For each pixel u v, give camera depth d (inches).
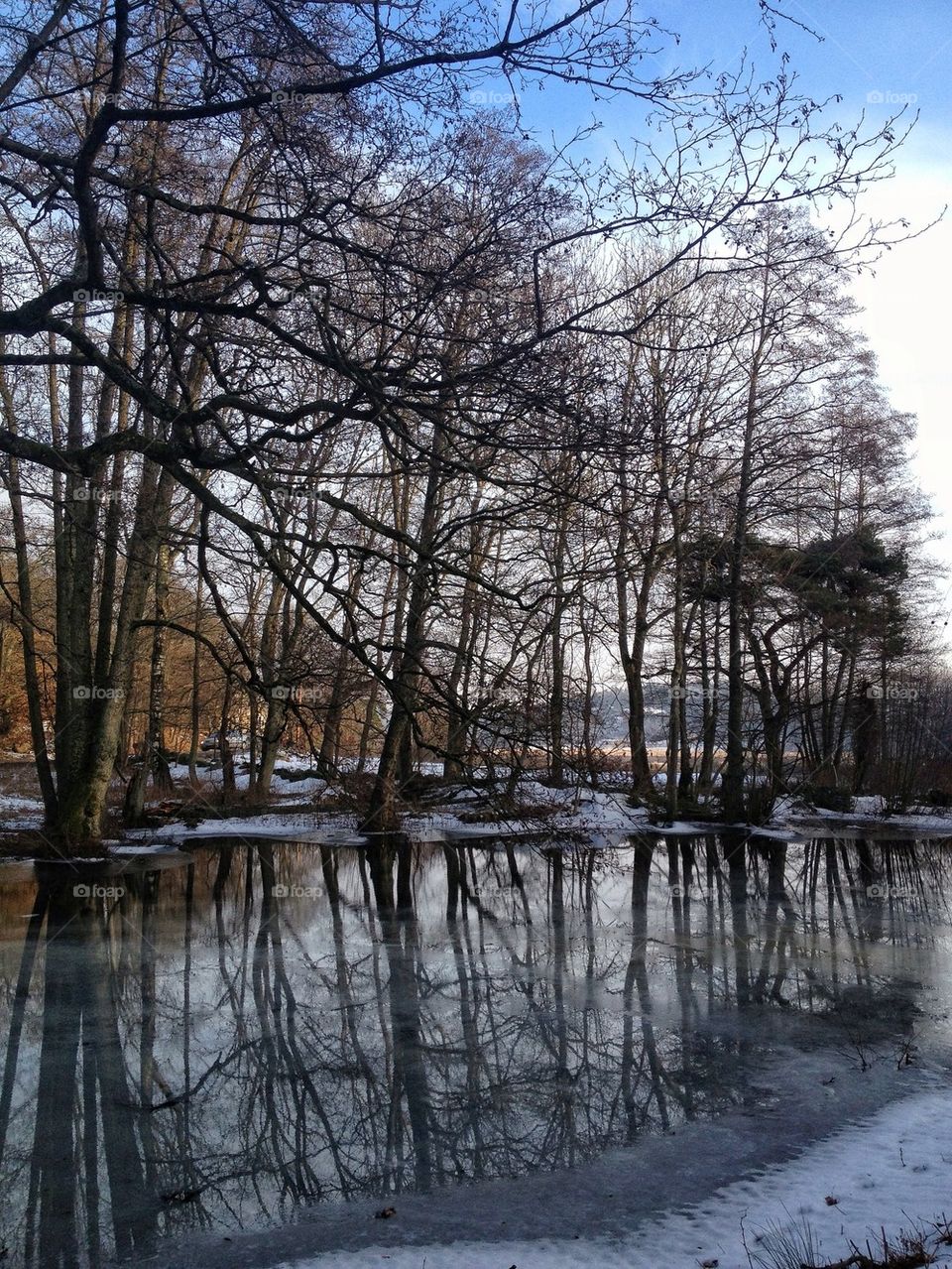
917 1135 304.3
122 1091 347.6
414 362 280.5
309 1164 294.5
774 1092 347.3
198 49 327.3
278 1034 407.2
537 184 304.7
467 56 270.7
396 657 441.7
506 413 285.4
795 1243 229.9
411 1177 286.4
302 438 284.2
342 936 582.2
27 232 510.3
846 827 1245.1
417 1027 416.8
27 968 502.9
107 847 895.1
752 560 1239.5
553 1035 408.8
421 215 319.3
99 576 1046.4
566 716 728.3
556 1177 284.7
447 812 1138.7
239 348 346.3
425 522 714.8
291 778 1444.4
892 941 583.2
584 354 304.0
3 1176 287.1
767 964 523.5
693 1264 227.5
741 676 1238.3
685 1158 295.3
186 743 2052.2
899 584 1494.8
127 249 396.8
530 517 384.8
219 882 765.9
